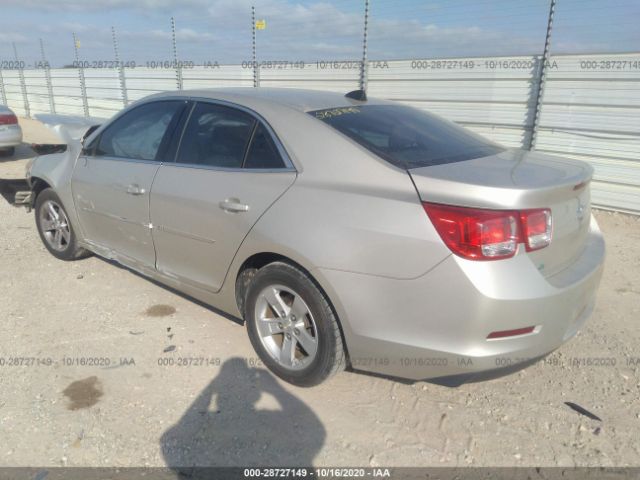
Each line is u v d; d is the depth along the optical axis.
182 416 2.83
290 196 2.89
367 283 2.60
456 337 2.46
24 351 3.42
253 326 3.19
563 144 7.41
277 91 3.60
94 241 4.40
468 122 8.30
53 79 18.75
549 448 2.63
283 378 3.10
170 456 2.55
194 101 3.65
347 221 2.65
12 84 21.67
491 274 2.37
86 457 2.54
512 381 3.16
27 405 2.89
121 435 2.68
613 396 3.02
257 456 2.56
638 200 6.91
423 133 3.27
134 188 3.73
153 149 3.77
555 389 3.09
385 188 2.62
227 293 3.34
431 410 2.91
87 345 3.50
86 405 2.90
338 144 2.88
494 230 2.36
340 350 2.84
